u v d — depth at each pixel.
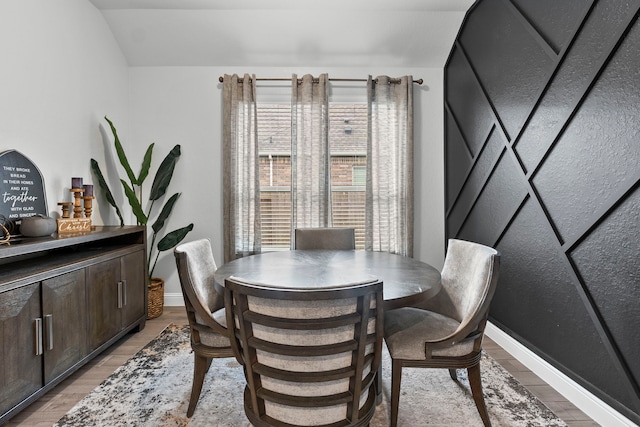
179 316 3.22
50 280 1.84
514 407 1.80
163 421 1.68
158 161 3.55
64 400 1.86
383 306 1.22
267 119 3.60
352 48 3.42
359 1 3.01
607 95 1.60
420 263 2.09
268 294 1.06
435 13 3.14
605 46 1.60
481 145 2.82
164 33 3.28
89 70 2.89
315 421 1.17
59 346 1.90
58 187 2.52
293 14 3.15
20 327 1.65
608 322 1.62
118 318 2.49
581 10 1.74
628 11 1.48
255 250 3.46
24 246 1.71
